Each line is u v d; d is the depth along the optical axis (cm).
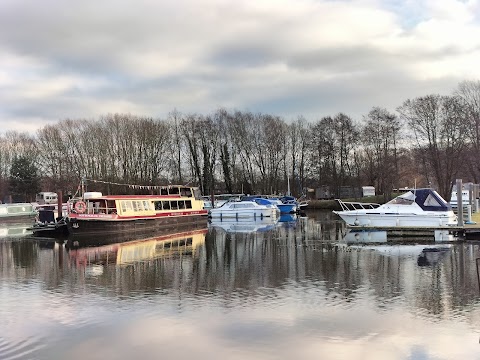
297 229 4519
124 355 1201
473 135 6512
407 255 2616
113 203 4334
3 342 1296
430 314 1472
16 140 9631
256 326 1386
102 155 8025
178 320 1456
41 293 1855
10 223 6112
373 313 1490
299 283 1939
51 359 1184
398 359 1141
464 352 1174
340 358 1154
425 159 6962
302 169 9150
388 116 8288
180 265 2481
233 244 3416
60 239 3975
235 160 8812
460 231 3397
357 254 2695
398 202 3891
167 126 8475
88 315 1527
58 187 8381
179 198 5125
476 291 1752
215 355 1187
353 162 8925
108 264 2564
